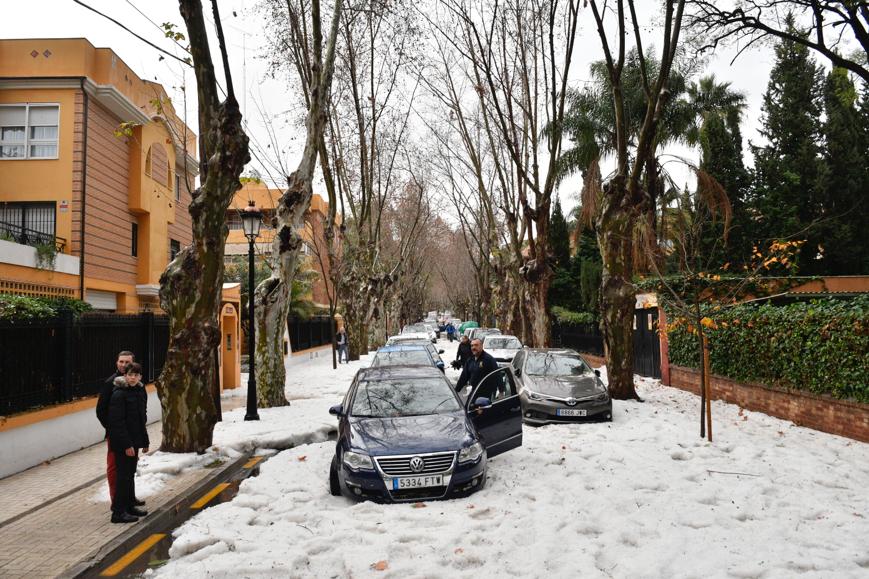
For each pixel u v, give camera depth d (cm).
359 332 3034
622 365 1334
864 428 862
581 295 3281
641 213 1328
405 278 5056
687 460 794
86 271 1853
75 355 1028
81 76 1838
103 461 912
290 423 1141
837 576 424
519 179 1892
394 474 625
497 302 4334
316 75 1366
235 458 887
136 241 2192
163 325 1382
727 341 1274
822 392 960
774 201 2981
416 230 5019
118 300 2089
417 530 533
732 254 2455
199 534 532
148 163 2192
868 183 2925
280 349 1408
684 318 984
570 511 577
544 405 1079
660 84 1230
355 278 2894
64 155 1836
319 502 647
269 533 538
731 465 752
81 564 484
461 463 642
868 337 848
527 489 660
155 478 743
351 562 468
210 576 448
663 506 587
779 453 810
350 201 2848
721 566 447
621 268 1334
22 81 1828
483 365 935
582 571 443
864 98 3281
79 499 682
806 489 652
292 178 1408
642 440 918
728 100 2770
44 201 1831
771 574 430
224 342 1934
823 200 2995
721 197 1337
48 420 922
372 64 2250
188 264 855
